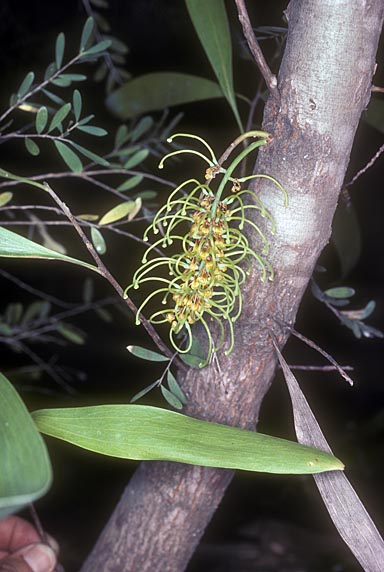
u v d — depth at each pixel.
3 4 1.64
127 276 2.10
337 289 0.92
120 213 0.92
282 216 0.81
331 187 0.81
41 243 1.21
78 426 0.77
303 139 0.80
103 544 0.92
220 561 1.57
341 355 2.39
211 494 0.89
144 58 1.83
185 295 0.78
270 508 1.77
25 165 1.85
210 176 0.78
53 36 1.68
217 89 1.05
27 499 0.68
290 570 1.54
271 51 1.37
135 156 0.95
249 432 0.77
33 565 0.93
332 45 0.79
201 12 0.90
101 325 2.25
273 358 0.85
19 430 0.71
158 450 0.76
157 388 2.19
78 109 0.90
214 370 0.85
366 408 2.26
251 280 0.83
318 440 0.79
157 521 0.90
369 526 0.78
